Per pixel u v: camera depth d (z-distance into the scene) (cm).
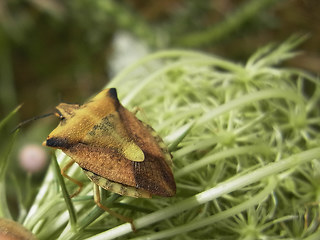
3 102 10
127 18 9
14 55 11
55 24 10
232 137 5
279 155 5
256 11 9
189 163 5
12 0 10
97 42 11
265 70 5
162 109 5
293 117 5
